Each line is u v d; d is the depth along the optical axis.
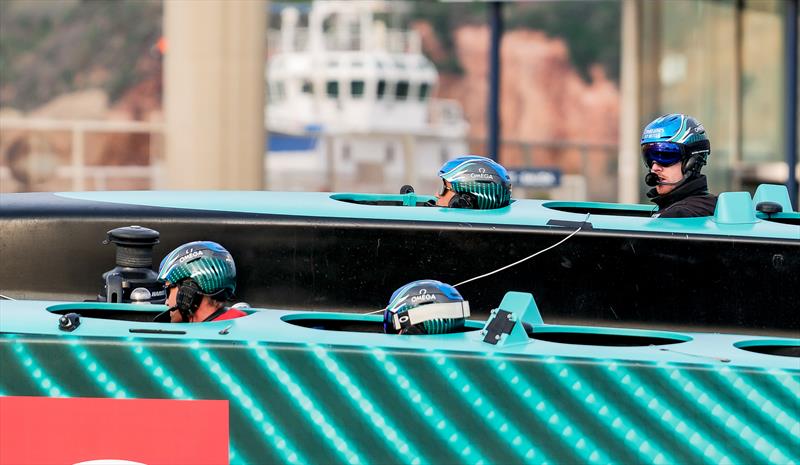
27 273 20.73
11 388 12.41
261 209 20.48
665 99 60.72
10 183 65.50
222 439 12.23
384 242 19.53
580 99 176.38
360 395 12.07
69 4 174.25
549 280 18.86
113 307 14.97
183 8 38.00
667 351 12.35
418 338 12.52
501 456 11.94
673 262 18.23
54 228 20.67
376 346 12.10
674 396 11.74
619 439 11.81
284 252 19.88
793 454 11.64
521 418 11.91
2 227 20.69
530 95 176.75
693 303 18.19
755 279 17.95
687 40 60.34
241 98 38.31
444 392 11.97
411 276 19.47
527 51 177.50
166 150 39.03
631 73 60.84
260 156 38.88
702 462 11.73
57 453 12.39
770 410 11.64
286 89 109.25
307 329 12.91
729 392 11.67
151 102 173.88
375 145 86.44
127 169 58.69
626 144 61.38
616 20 176.25
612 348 12.38
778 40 58.59
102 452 12.35
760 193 21.36
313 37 110.25
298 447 12.16
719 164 60.16
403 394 12.02
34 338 12.38
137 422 12.30
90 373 12.34
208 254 14.88
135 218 20.38
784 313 17.89
